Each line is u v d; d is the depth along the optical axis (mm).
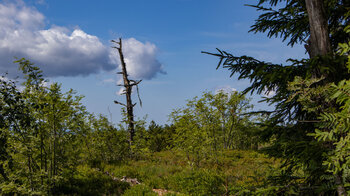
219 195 7023
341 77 3432
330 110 3234
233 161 12781
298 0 4402
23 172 6891
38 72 7551
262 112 4086
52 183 7504
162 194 8195
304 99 3377
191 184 7633
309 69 3205
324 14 3803
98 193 7969
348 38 4164
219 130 17266
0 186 6184
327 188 3143
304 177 3641
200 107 13156
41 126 7328
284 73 3559
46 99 7441
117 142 14695
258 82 3867
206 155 12945
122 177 10547
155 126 21828
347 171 2961
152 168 12336
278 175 3889
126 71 19438
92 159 12922
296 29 4508
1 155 6453
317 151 3113
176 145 13250
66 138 8125
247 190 3627
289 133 3789
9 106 6742
